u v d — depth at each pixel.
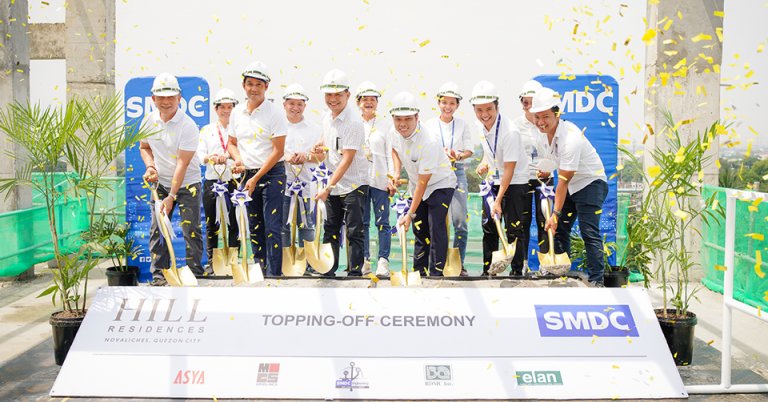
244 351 2.66
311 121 4.44
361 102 4.47
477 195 5.65
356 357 2.64
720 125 2.72
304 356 2.64
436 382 2.55
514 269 3.93
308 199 4.25
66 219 6.05
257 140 3.69
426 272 3.82
